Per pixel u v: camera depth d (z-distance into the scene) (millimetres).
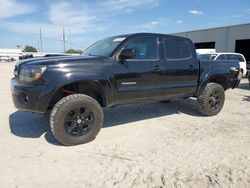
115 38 5023
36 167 3395
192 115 6164
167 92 5254
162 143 4258
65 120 3973
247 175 3207
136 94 4766
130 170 3320
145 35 4930
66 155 3762
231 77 6461
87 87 4477
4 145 4125
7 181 3043
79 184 2992
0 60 62562
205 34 30656
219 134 4727
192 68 5594
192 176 3174
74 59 4109
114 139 4430
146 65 4820
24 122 5391
